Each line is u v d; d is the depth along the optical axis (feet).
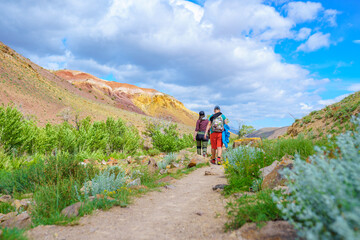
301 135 21.71
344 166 5.26
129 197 15.29
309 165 5.68
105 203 13.23
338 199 4.58
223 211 11.42
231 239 7.81
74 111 229.04
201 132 37.35
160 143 61.62
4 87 195.21
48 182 17.69
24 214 11.75
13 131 43.73
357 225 4.02
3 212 14.29
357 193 4.74
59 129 56.39
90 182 16.89
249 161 18.26
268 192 11.63
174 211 12.48
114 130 67.41
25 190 19.22
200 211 11.92
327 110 43.39
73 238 9.05
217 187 16.76
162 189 18.53
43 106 210.18
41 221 11.27
